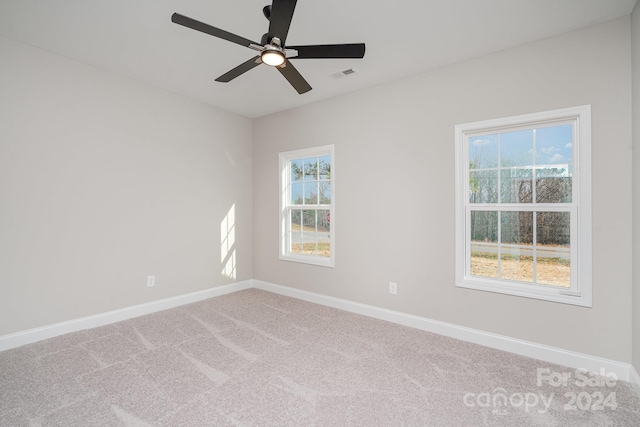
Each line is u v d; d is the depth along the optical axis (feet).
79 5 6.76
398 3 6.58
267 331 9.57
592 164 7.25
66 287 9.23
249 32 7.81
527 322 8.09
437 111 9.50
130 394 6.28
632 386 6.68
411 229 10.03
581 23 7.22
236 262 14.28
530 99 8.03
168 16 7.15
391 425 5.48
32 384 6.60
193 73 10.17
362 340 8.96
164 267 11.59
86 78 9.55
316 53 6.55
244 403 6.04
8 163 8.19
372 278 10.93
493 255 8.84
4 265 8.17
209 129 13.06
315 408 5.91
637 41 6.47
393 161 10.41
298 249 13.62
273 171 14.14
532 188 8.29
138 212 10.84
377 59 8.98
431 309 9.64
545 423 5.56
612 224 7.06
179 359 7.76
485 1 6.49
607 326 7.13
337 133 11.85
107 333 9.31
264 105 13.07
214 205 13.33
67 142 9.20
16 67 8.27
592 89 7.26
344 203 11.66
